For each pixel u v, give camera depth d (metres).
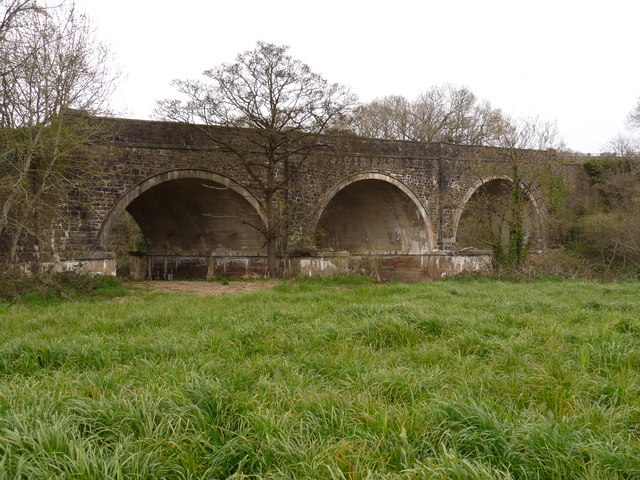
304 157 24.55
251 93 23.38
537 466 3.64
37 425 3.87
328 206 33.91
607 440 3.90
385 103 50.69
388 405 4.68
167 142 23.33
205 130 24.03
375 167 28.69
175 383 5.21
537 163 26.94
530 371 5.93
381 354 7.05
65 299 15.39
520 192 26.98
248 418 4.27
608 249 29.89
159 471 3.54
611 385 5.29
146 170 22.91
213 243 29.53
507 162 27.88
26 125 17.14
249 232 27.58
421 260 30.45
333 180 27.39
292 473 3.57
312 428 4.14
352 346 7.46
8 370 6.32
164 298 15.56
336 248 36.53
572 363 6.29
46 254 20.48
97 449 3.71
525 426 4.01
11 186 16.33
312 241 26.61
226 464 3.80
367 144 28.36
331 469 3.42
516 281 23.81
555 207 31.83
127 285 21.44
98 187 21.88
